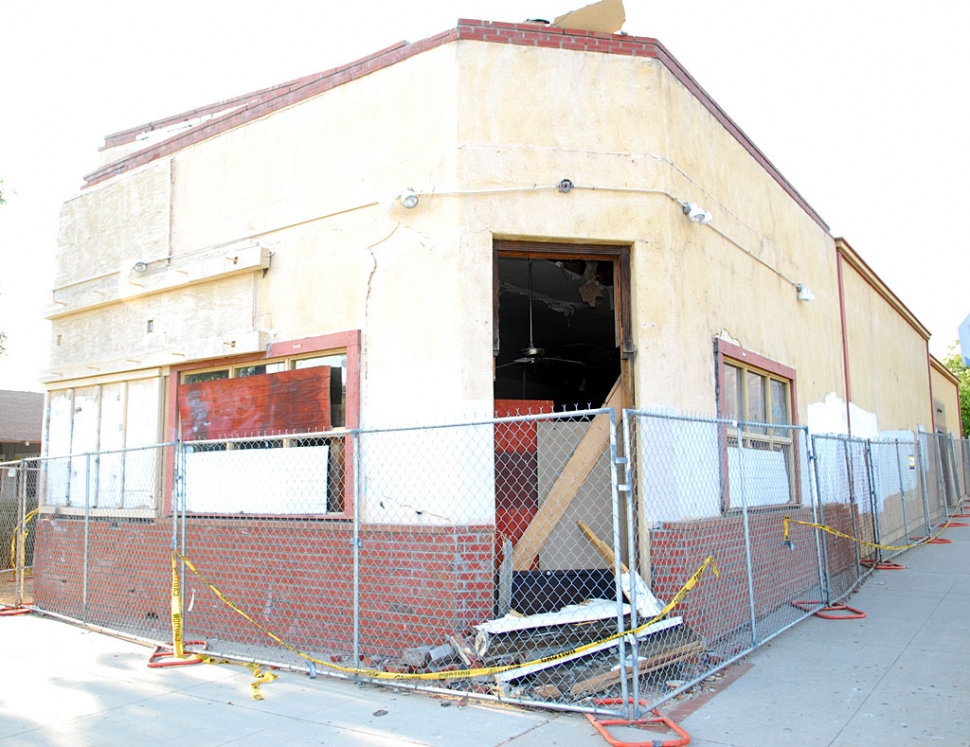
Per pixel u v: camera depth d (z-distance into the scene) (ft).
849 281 47.11
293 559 24.34
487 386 22.45
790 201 37.17
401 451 22.99
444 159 23.49
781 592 28.63
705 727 16.42
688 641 20.94
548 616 20.68
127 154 39.19
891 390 57.93
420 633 21.50
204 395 28.12
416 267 23.63
